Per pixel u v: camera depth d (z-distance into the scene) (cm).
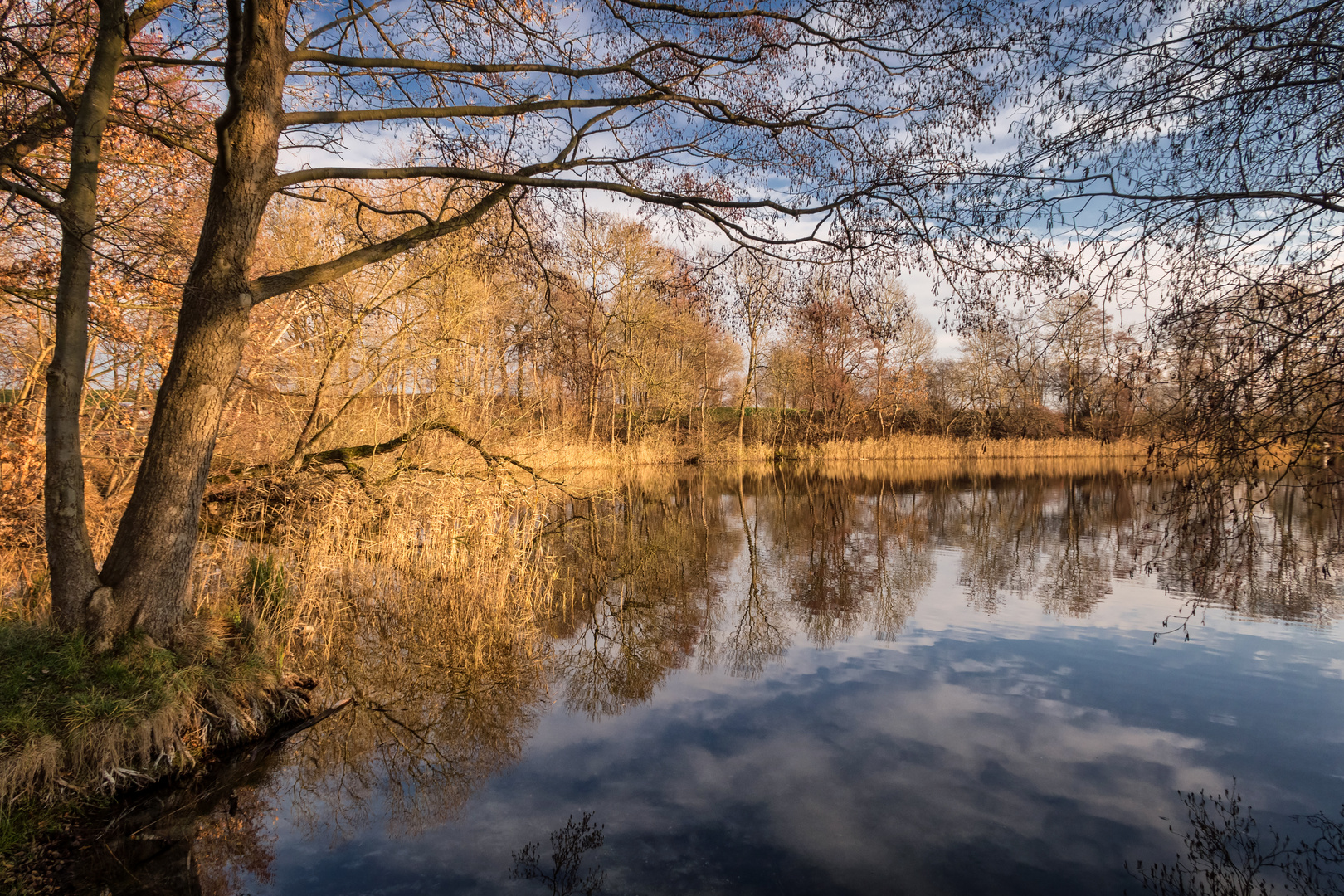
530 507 1245
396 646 750
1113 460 3378
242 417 1131
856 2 577
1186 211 414
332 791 463
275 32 493
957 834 408
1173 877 364
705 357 3253
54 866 356
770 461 3434
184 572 496
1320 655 726
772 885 361
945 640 795
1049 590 1031
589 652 760
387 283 1081
